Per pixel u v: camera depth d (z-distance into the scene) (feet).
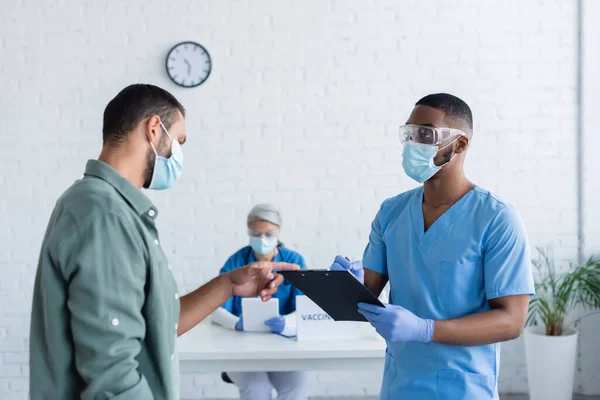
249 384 10.03
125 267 4.28
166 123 4.93
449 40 12.61
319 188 12.82
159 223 12.89
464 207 5.95
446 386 5.78
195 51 12.65
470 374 5.75
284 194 12.85
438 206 6.09
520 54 12.59
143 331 4.40
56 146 12.76
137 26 12.66
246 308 9.61
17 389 12.92
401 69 12.66
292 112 12.75
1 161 12.78
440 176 6.03
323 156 12.79
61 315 4.29
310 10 12.62
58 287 4.29
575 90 12.59
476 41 12.60
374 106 12.71
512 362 12.98
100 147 12.77
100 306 4.15
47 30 12.62
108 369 4.13
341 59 12.67
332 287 5.70
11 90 12.69
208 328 9.86
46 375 4.42
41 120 12.73
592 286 12.04
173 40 12.67
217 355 8.57
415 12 12.59
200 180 12.84
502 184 12.76
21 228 12.84
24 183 12.80
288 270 5.95
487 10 12.56
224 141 12.79
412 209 6.20
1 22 12.61
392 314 5.52
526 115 12.66
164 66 12.71
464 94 12.66
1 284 12.85
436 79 12.66
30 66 12.66
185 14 12.65
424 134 5.84
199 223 12.89
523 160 12.72
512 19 12.55
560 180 12.71
